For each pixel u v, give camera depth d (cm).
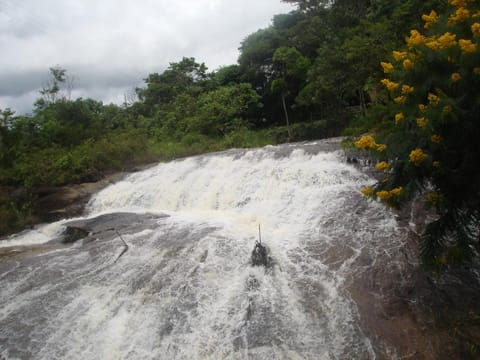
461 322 567
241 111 3078
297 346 570
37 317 702
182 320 639
